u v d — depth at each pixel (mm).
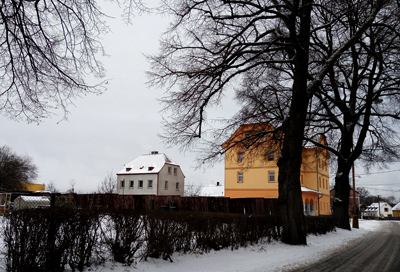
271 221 11836
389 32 14867
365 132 20281
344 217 21656
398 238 17438
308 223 15141
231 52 12633
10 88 7176
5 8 6746
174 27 11617
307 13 12516
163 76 11688
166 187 61000
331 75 18656
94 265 6004
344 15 13852
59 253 5348
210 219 8617
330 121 21266
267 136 16141
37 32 7059
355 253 11109
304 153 22531
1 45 6832
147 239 6914
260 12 11641
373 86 19172
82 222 5672
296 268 7957
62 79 7285
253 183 44500
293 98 12445
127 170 62594
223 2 11445
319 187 47750
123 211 6512
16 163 58594
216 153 14023
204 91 12047
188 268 6977
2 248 5207
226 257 8398
